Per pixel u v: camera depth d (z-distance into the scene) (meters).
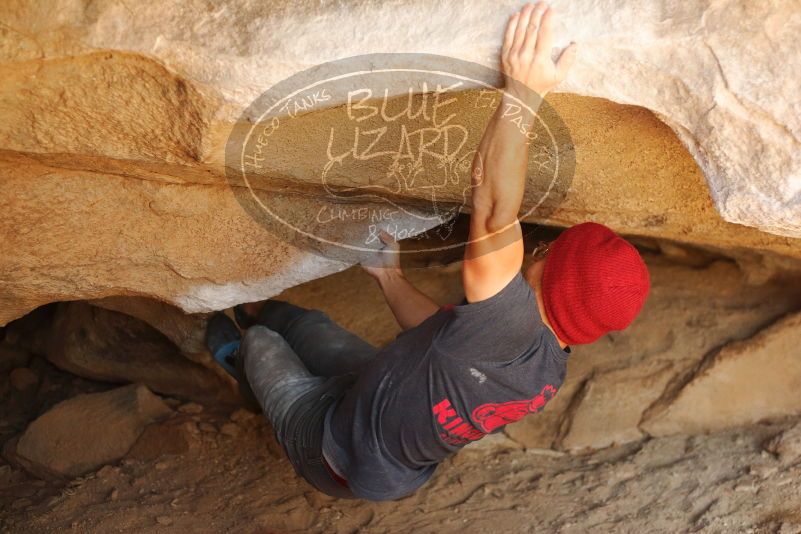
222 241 2.54
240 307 3.15
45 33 1.76
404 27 1.69
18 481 3.33
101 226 2.38
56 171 2.22
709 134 1.67
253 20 1.73
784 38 1.55
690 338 3.38
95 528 2.88
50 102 1.90
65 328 3.85
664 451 3.17
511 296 1.96
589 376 3.41
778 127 1.60
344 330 2.89
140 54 1.77
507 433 3.35
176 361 3.71
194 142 1.94
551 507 2.96
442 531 2.87
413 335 2.17
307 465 2.38
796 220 1.68
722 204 1.74
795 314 3.23
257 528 2.89
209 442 3.38
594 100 1.96
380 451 2.20
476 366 2.04
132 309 3.35
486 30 1.67
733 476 2.96
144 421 3.44
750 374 3.21
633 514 2.88
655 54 1.62
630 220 2.47
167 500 3.06
